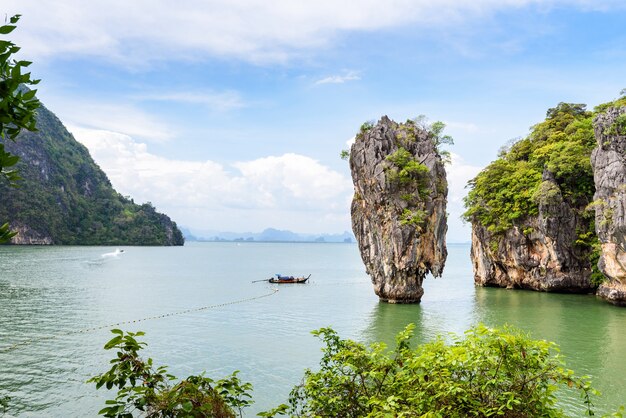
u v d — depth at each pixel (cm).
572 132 7100
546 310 4906
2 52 327
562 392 2258
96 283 7256
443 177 5662
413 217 5116
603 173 5319
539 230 6531
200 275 9469
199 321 4306
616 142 5316
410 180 5194
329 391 738
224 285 7519
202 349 3194
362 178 5534
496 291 6769
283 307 5188
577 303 5425
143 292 6406
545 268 6538
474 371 689
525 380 635
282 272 10706
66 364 2797
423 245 5278
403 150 5269
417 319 4391
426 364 667
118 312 4719
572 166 6159
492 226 7019
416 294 5394
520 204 6775
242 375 2598
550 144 7062
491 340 650
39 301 5294
